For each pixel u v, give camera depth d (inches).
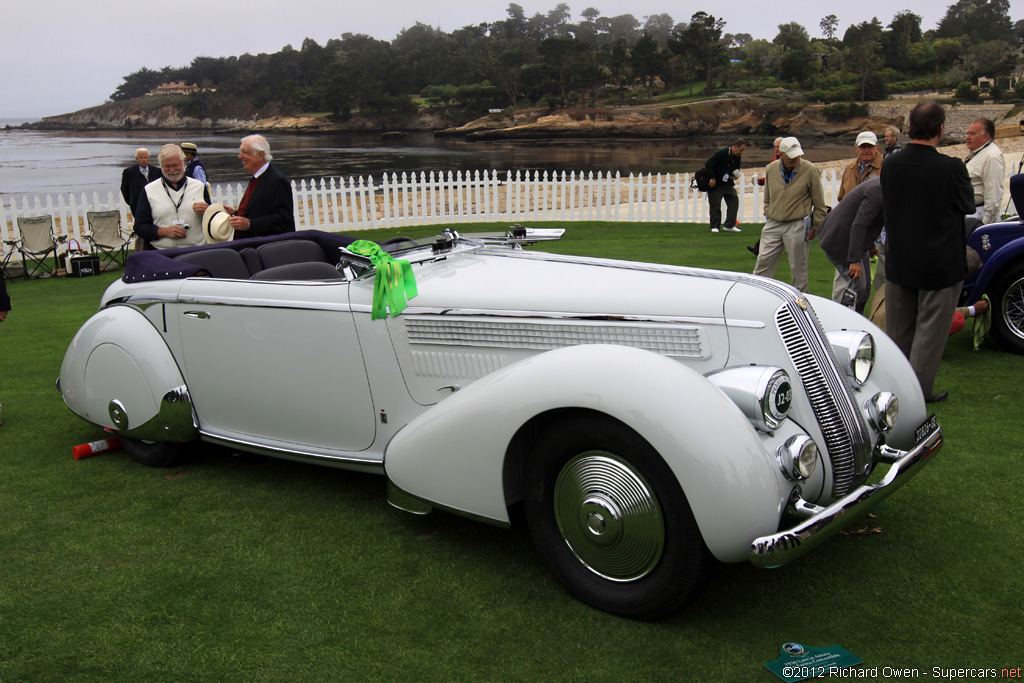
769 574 119.9
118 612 112.6
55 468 169.5
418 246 158.7
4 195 1573.6
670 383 99.7
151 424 159.8
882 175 181.0
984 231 241.3
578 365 105.6
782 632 105.0
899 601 111.1
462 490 118.8
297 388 146.2
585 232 581.6
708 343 113.7
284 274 155.7
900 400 130.9
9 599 116.4
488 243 164.6
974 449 162.9
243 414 155.2
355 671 98.7
